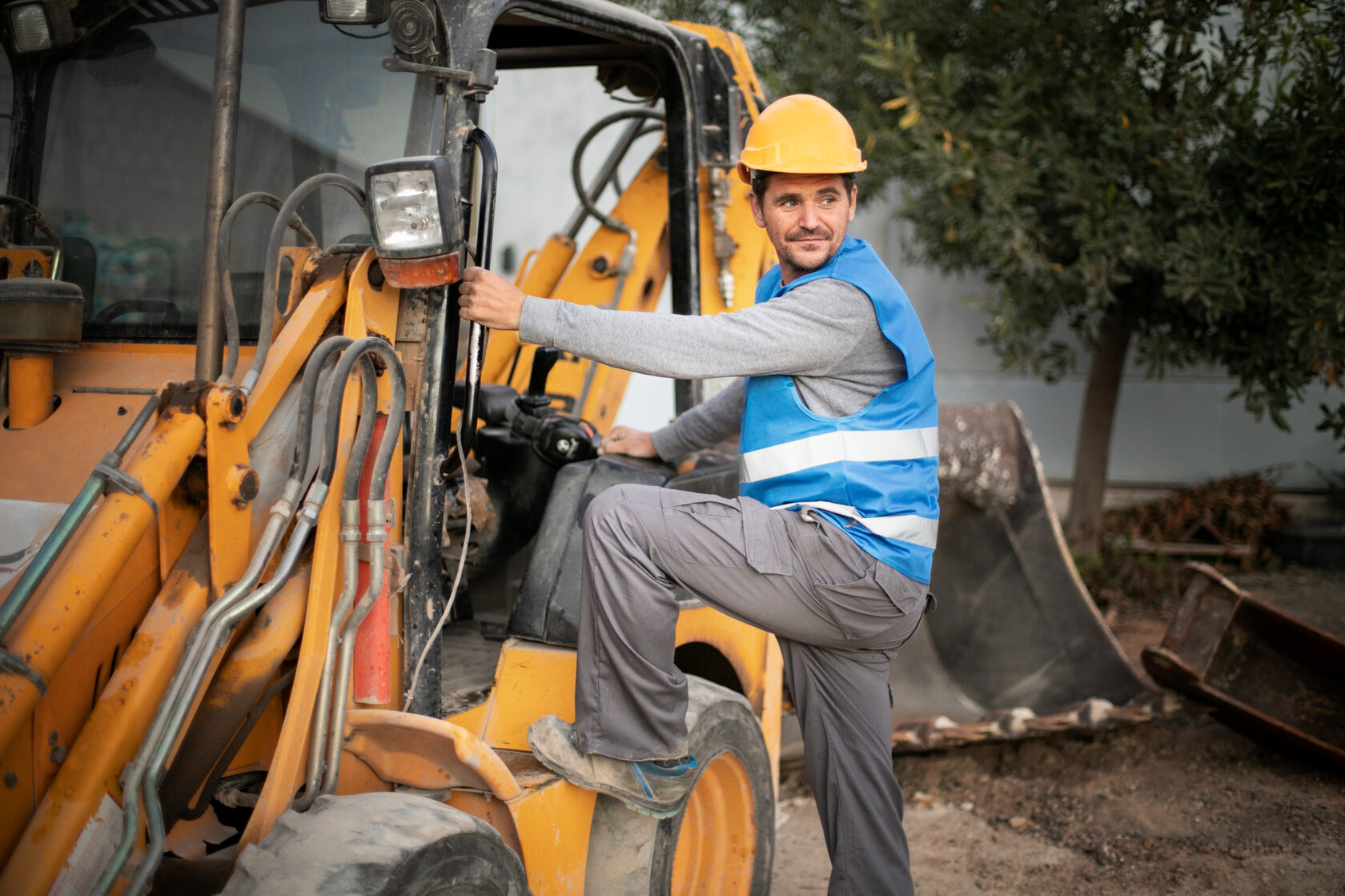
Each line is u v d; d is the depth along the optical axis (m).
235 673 1.79
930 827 3.81
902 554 2.15
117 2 2.33
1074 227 5.34
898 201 9.05
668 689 2.14
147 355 2.14
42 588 1.59
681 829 2.65
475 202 2.14
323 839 1.64
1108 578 6.61
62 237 2.33
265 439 1.86
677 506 2.12
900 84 5.68
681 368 2.05
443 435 2.07
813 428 2.15
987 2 5.65
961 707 4.78
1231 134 5.28
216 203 1.84
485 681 2.37
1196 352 5.85
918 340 2.20
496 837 1.85
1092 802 3.90
